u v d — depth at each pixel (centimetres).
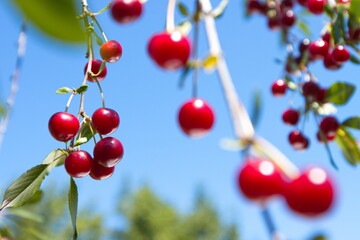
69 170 48
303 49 62
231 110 33
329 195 33
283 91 62
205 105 37
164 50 37
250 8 70
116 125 49
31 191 48
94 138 49
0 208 47
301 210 33
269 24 69
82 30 11
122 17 43
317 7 58
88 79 50
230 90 33
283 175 33
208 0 37
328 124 55
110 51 48
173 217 565
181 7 47
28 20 11
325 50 58
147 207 537
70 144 49
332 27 57
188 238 580
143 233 530
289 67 62
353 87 52
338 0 57
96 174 49
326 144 51
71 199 48
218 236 602
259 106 35
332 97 53
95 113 49
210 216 611
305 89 58
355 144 55
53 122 47
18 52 53
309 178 33
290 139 60
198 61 37
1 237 59
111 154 48
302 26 68
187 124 37
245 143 33
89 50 49
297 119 60
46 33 11
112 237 503
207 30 36
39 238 61
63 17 11
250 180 33
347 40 56
